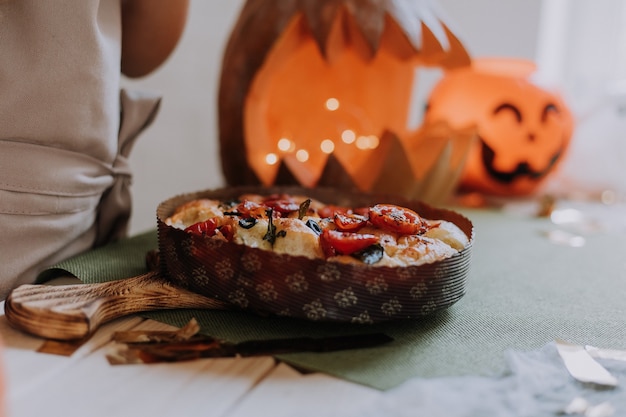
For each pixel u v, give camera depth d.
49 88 0.56
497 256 0.73
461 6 1.18
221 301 0.54
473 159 1.02
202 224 0.54
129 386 0.45
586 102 1.18
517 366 0.48
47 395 0.44
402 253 0.52
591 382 0.47
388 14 0.78
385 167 0.82
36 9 0.55
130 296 0.53
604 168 1.17
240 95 0.81
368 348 0.50
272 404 0.44
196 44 1.03
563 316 0.57
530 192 1.07
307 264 0.49
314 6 0.79
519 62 1.00
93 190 0.62
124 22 0.66
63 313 0.49
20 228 0.57
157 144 0.98
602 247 0.78
